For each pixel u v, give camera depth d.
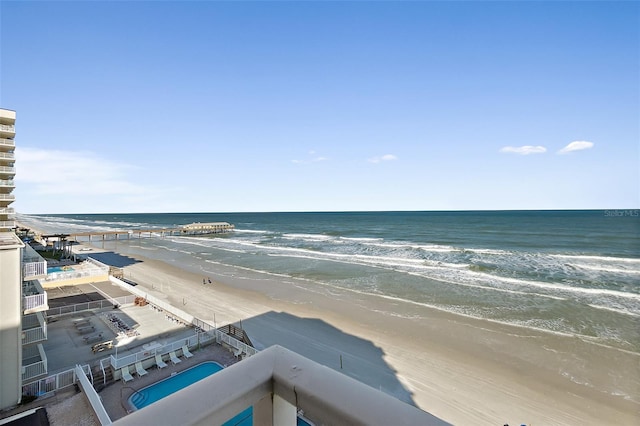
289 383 1.32
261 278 32.88
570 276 30.47
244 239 67.62
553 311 22.03
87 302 22.58
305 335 19.69
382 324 20.97
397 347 18.03
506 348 17.59
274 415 1.42
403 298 25.41
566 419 12.49
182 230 81.56
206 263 41.44
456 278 30.56
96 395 10.84
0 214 13.13
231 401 1.23
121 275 30.75
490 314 21.81
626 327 19.50
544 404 13.30
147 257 46.69
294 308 24.16
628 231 67.75
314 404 1.23
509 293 25.81
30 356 14.05
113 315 20.19
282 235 74.38
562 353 16.94
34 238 53.12
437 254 43.25
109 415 11.09
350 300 25.48
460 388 14.41
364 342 18.69
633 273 31.50
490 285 28.09
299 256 44.22
